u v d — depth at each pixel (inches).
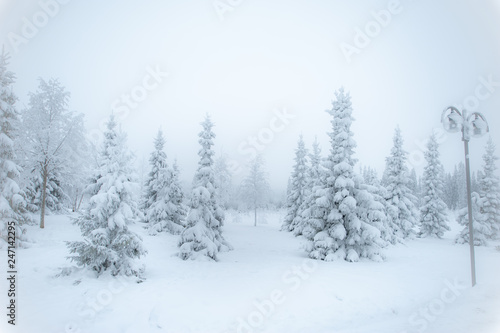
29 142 822.5
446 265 617.9
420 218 1304.1
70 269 417.4
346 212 702.5
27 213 643.5
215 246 667.4
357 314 334.3
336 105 777.6
